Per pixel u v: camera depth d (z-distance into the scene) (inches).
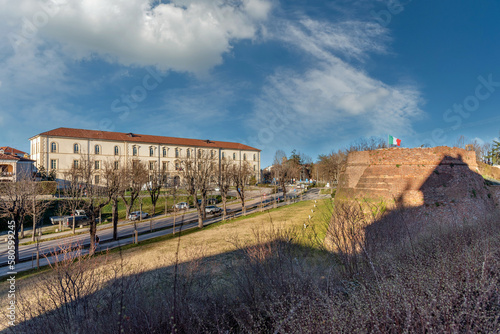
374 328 174.2
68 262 357.7
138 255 727.7
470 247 285.7
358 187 650.8
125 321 248.8
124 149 2817.4
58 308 274.5
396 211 533.3
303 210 1385.3
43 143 2420.0
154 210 1674.5
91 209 885.8
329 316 189.9
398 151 620.1
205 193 1444.4
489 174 822.5
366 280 248.7
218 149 3435.0
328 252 417.4
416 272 232.8
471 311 166.6
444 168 566.9
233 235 877.2
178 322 248.8
